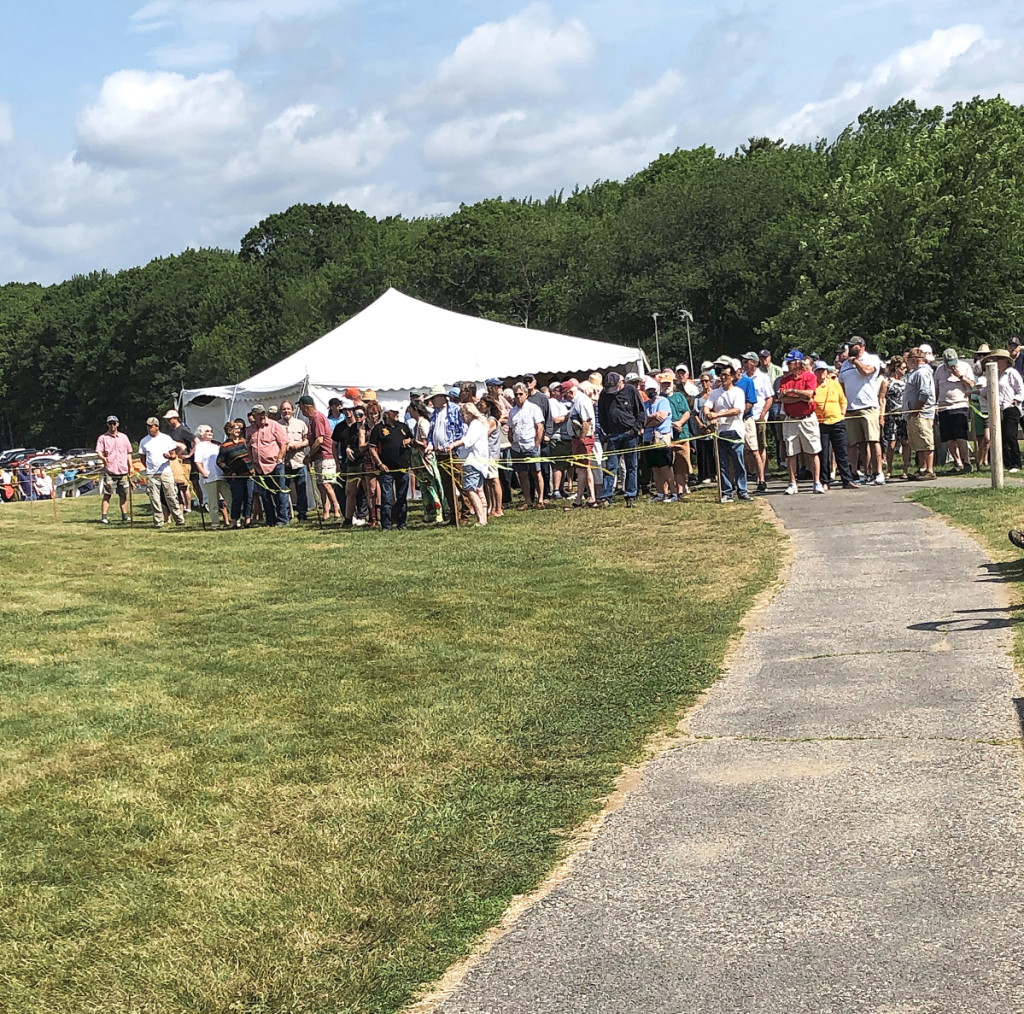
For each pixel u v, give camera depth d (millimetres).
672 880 4387
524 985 3717
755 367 17078
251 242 109625
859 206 44656
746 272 72062
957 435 16484
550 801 5402
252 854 5137
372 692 7715
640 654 8039
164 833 5473
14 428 116938
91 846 5375
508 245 88750
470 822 5238
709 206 75500
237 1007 3824
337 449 17828
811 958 3666
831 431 15750
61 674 8719
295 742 6727
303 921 4395
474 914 4297
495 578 11523
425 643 8984
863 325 42000
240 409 23609
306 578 12672
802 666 7215
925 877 4152
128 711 7598
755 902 4113
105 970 4172
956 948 3627
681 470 16516
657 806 5180
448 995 3713
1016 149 42812
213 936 4340
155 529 19625
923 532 11453
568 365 23766
